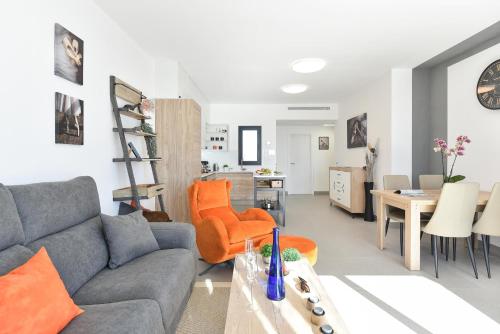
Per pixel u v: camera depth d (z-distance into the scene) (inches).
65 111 79.8
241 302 51.2
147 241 74.5
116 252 66.6
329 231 158.4
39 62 70.0
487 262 97.0
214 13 102.2
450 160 146.6
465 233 97.2
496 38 127.9
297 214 208.1
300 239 93.9
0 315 34.4
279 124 310.5
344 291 86.1
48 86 73.2
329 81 191.5
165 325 53.5
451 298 81.9
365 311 75.0
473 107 131.9
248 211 118.1
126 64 120.3
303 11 100.7
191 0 93.9
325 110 263.3
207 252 97.9
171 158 146.9
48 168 73.6
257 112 264.2
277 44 129.7
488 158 124.9
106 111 104.2
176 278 62.4
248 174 246.7
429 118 177.5
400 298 81.9
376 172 186.9
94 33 95.8
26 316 36.6
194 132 149.1
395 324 69.1
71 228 63.2
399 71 166.7
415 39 124.6
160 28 114.4
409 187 144.6
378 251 123.3
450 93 145.0
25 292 38.1
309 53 140.7
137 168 132.7
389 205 132.0
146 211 114.9
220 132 259.8
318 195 322.3
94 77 96.0
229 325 44.0
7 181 61.5
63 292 44.3
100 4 96.5
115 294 53.9
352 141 225.3
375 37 122.4
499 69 119.0
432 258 115.3
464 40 129.0
